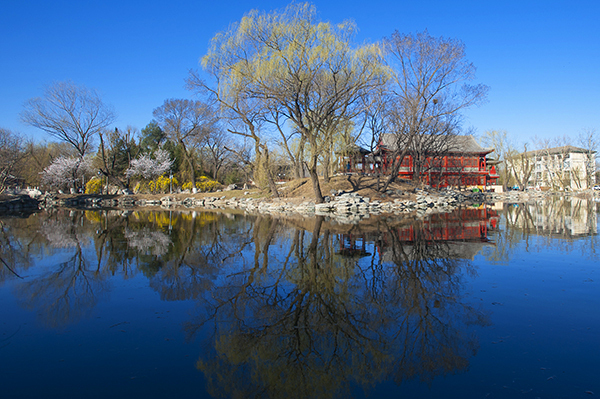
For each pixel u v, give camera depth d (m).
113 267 8.28
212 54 23.83
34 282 7.04
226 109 26.08
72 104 39.34
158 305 5.75
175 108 44.94
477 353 4.07
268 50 21.48
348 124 28.89
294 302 5.84
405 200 27.88
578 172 63.84
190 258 9.29
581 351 4.06
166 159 48.09
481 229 14.49
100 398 3.31
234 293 6.32
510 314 5.18
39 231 14.90
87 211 27.36
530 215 20.69
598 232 13.38
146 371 3.80
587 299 5.77
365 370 3.80
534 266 8.07
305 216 21.02
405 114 26.22
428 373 3.71
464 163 50.91
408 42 23.77
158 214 23.91
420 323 4.93
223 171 64.06
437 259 8.91
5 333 4.70
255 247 10.84
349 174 34.22
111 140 51.16
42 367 3.87
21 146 43.28
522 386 3.42
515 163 68.50
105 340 4.51
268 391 3.43
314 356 4.12
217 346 4.36
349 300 5.91
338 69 21.70
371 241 11.68
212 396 3.33
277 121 28.56
